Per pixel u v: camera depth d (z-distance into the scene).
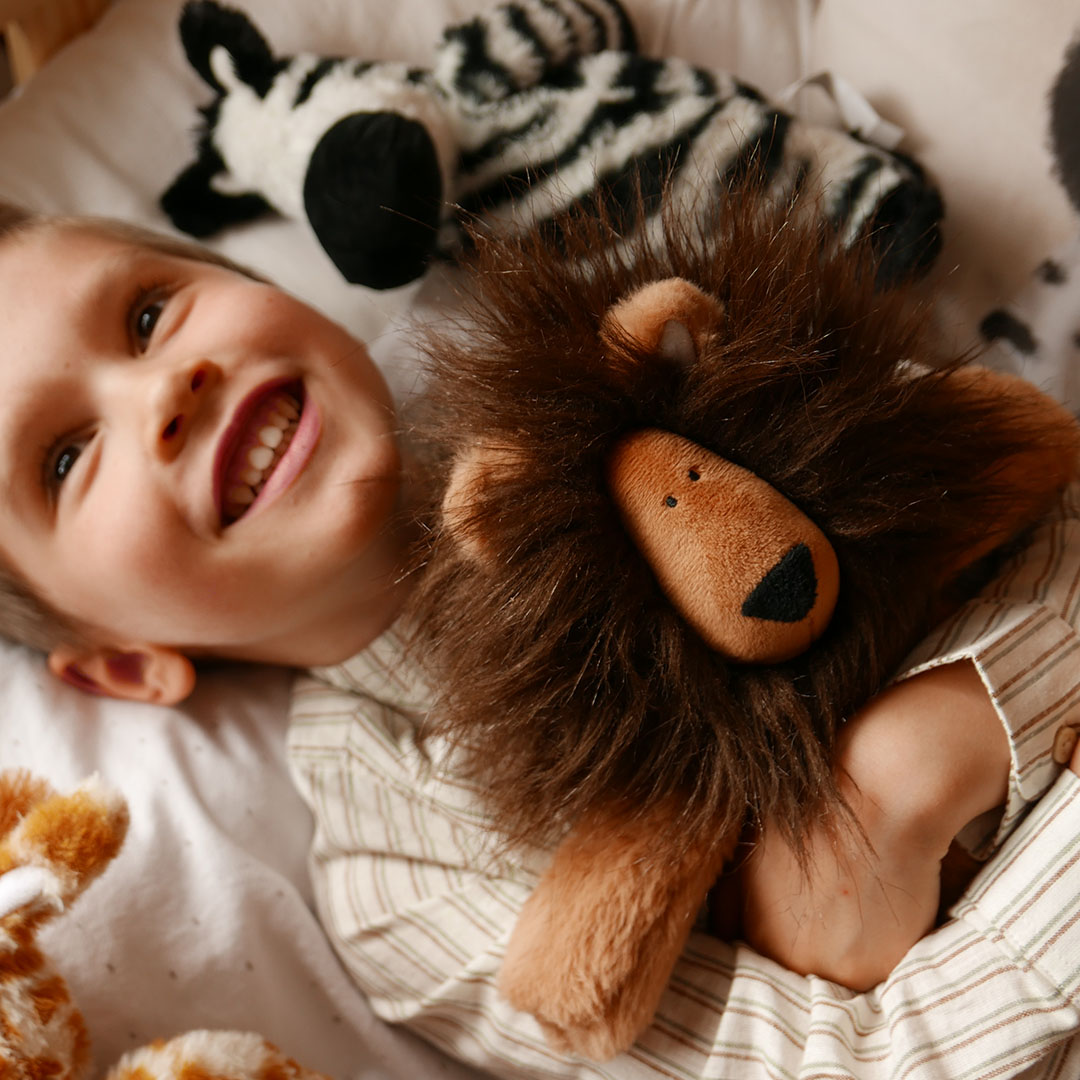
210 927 0.74
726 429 0.52
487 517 0.52
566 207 0.76
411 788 0.75
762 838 0.58
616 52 0.85
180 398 0.66
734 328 0.53
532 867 0.68
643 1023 0.58
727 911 0.67
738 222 0.58
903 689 0.57
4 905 0.54
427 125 0.78
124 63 0.94
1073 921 0.56
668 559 0.50
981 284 0.83
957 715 0.56
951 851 0.62
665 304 0.52
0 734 0.79
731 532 0.49
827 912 0.59
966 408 0.58
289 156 0.83
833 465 0.52
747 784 0.54
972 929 0.59
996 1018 0.56
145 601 0.71
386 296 0.89
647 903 0.56
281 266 0.92
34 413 0.68
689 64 0.86
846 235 0.77
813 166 0.79
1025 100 0.78
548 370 0.53
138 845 0.75
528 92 0.83
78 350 0.69
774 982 0.61
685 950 0.67
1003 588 0.64
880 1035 0.59
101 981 0.70
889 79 0.85
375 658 0.81
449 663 0.57
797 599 0.50
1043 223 0.79
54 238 0.73
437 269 0.85
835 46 0.90
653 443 0.52
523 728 0.55
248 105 0.85
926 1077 0.55
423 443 0.68
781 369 0.52
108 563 0.69
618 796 0.56
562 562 0.51
